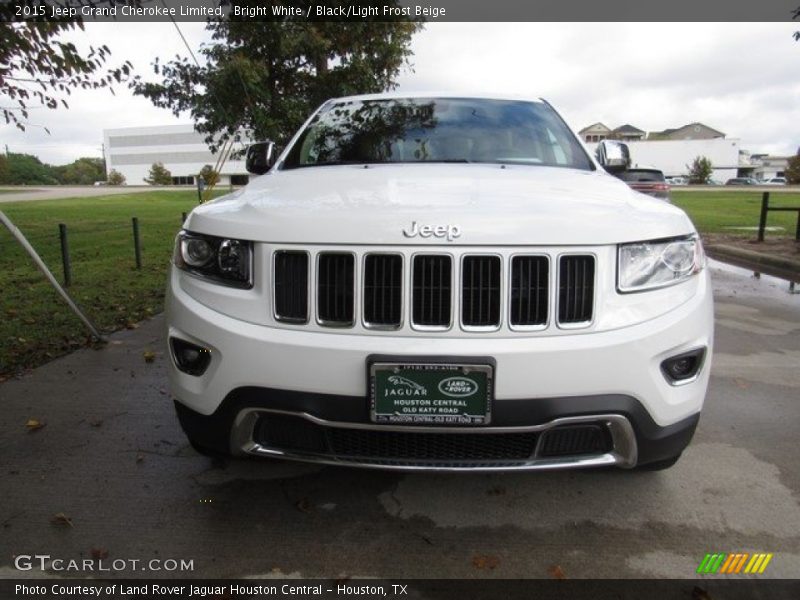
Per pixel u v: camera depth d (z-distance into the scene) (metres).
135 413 3.69
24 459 3.12
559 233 2.20
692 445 3.28
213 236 2.43
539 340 2.18
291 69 10.80
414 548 2.42
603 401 2.20
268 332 2.26
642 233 2.30
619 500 2.74
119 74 5.08
